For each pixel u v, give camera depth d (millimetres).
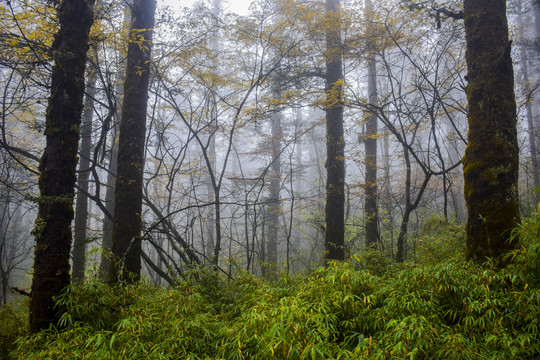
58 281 4230
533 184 12492
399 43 8828
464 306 3494
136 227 5969
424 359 3055
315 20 8812
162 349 3420
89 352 3324
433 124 7781
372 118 12531
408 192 7992
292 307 3273
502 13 4816
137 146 6223
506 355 2945
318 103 7750
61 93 4484
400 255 7512
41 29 6281
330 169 9727
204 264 6188
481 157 4543
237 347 3320
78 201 11727
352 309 3609
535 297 3266
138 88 6398
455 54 8758
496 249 4234
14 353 3736
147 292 4812
